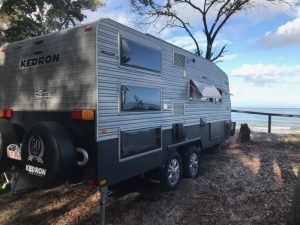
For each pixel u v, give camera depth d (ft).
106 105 14.53
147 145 17.92
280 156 29.25
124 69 15.84
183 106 22.40
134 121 16.62
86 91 14.39
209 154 30.86
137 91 16.92
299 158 28.32
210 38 54.49
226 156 29.81
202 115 25.98
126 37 16.02
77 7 61.52
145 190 20.58
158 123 19.04
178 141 21.58
